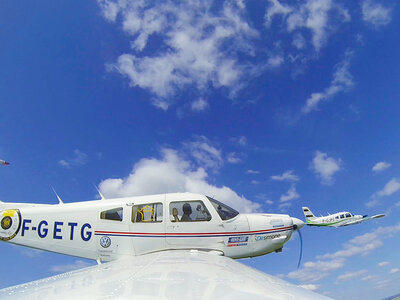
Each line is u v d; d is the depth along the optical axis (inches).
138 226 300.5
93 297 88.6
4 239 306.3
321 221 2447.1
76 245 300.7
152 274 134.9
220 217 314.8
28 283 132.5
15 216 311.4
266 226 325.7
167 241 298.5
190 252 274.2
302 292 97.9
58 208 313.6
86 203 317.7
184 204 313.6
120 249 296.7
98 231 300.5
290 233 340.2
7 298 97.8
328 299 89.4
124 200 314.8
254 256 328.2
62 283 122.1
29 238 305.9
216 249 304.7
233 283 108.6
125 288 99.7
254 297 85.0
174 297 84.7
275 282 118.6
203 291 93.0
